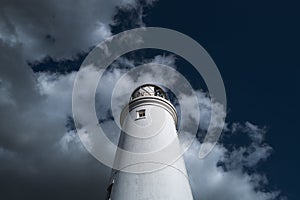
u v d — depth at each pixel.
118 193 20.23
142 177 20.56
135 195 19.78
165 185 20.11
